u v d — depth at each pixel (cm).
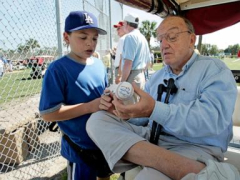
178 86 126
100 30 140
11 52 200
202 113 96
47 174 220
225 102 101
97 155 144
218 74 111
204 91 110
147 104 94
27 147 251
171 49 126
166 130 122
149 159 91
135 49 261
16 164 232
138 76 280
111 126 106
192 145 117
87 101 141
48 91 127
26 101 283
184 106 100
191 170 84
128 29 289
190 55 131
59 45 221
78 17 131
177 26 124
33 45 216
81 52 137
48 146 267
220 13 245
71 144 145
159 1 189
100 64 160
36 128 272
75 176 152
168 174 88
